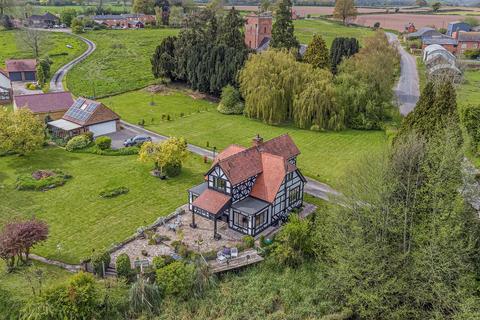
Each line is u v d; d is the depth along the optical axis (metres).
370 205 36.22
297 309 35.41
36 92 94.56
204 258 39.31
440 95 40.75
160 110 85.75
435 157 34.25
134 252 40.59
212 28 103.81
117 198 50.97
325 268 38.22
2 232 38.12
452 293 31.48
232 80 88.81
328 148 67.88
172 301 35.03
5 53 119.19
